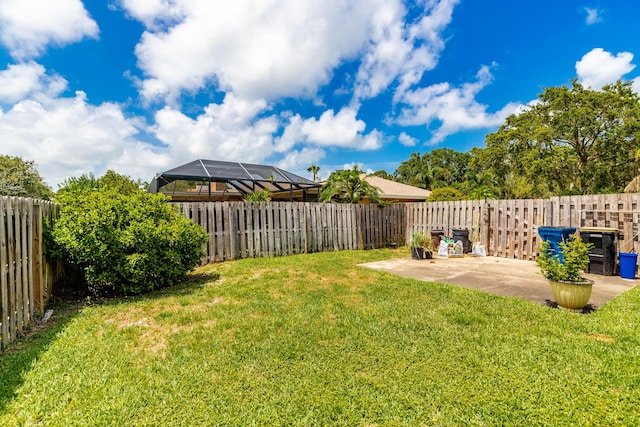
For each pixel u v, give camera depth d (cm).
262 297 471
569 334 330
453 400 224
